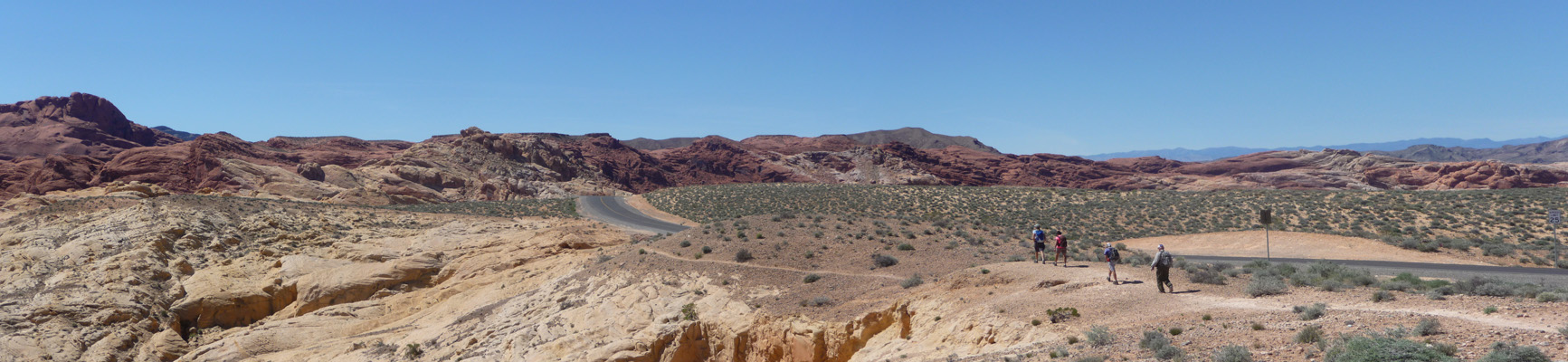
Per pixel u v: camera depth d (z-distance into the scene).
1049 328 18.48
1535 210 48.75
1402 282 19.53
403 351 36.00
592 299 36.31
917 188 86.62
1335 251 40.78
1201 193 69.31
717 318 29.95
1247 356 12.80
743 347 28.59
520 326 35.28
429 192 130.38
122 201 70.56
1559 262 33.56
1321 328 14.07
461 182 142.50
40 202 72.94
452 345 35.62
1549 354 10.77
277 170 124.69
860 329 25.78
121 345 43.22
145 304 47.31
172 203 64.25
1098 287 21.83
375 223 71.75
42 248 53.59
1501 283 17.12
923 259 34.06
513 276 48.91
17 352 40.38
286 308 49.88
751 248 39.28
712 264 36.91
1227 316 16.34
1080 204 70.12
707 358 29.12
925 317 24.11
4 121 196.00
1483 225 47.00
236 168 119.81
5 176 141.25
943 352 20.91
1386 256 38.34
